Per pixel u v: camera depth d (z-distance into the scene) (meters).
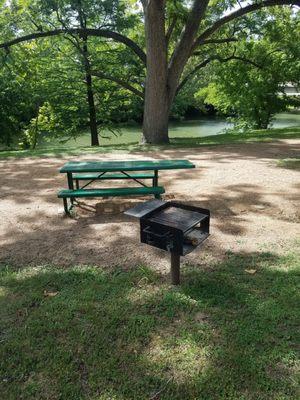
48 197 6.30
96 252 4.15
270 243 4.29
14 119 28.00
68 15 17.98
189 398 2.25
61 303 3.20
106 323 2.92
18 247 4.33
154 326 2.88
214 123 48.09
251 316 2.97
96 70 20.41
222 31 20.39
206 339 2.72
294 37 22.06
